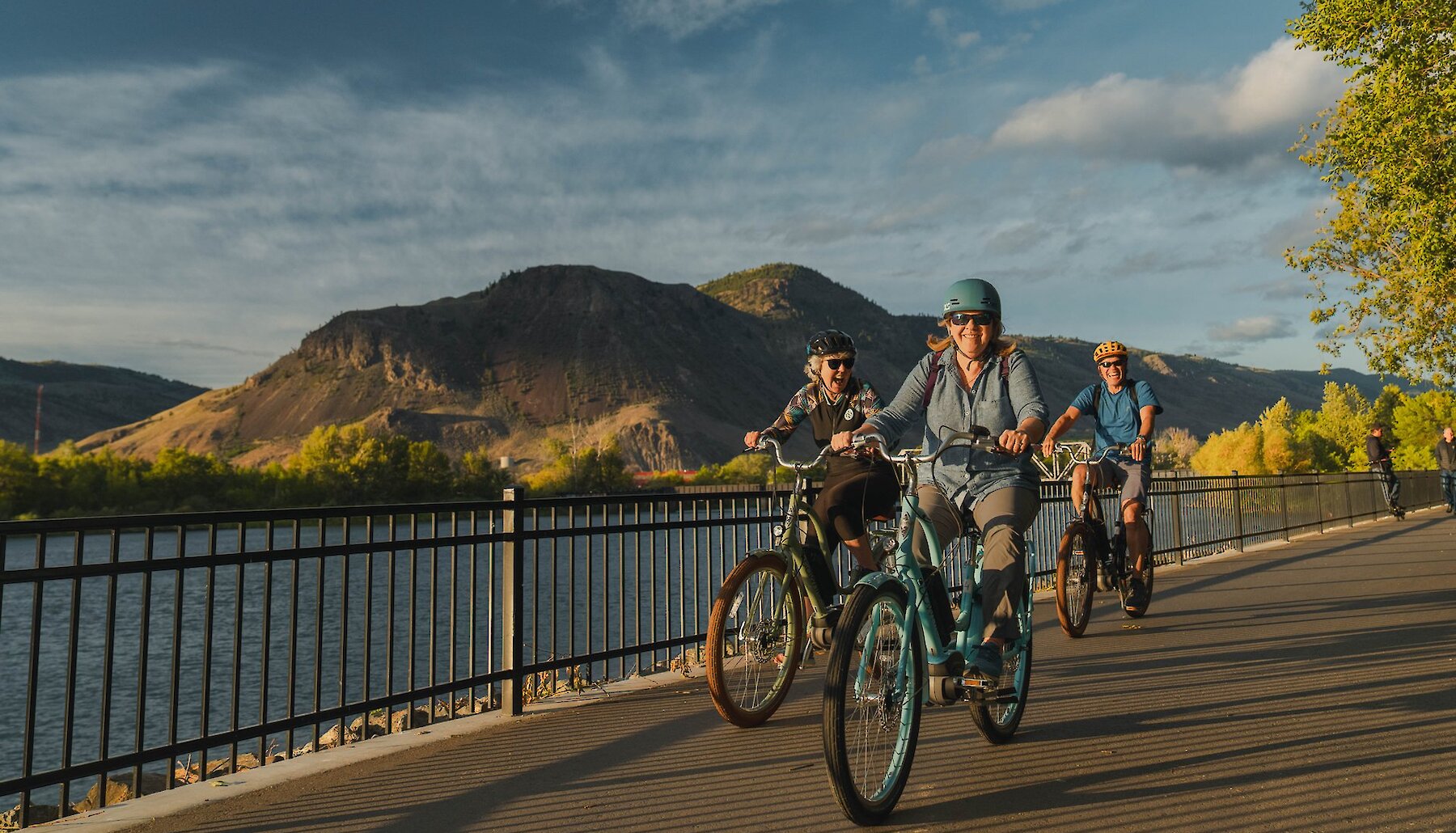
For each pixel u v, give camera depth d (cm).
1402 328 1839
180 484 14800
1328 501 2017
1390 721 485
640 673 672
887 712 374
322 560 488
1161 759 434
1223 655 676
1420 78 1416
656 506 683
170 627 4041
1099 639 761
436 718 596
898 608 379
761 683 536
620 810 382
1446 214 1423
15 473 13375
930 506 427
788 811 377
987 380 432
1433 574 1133
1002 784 405
